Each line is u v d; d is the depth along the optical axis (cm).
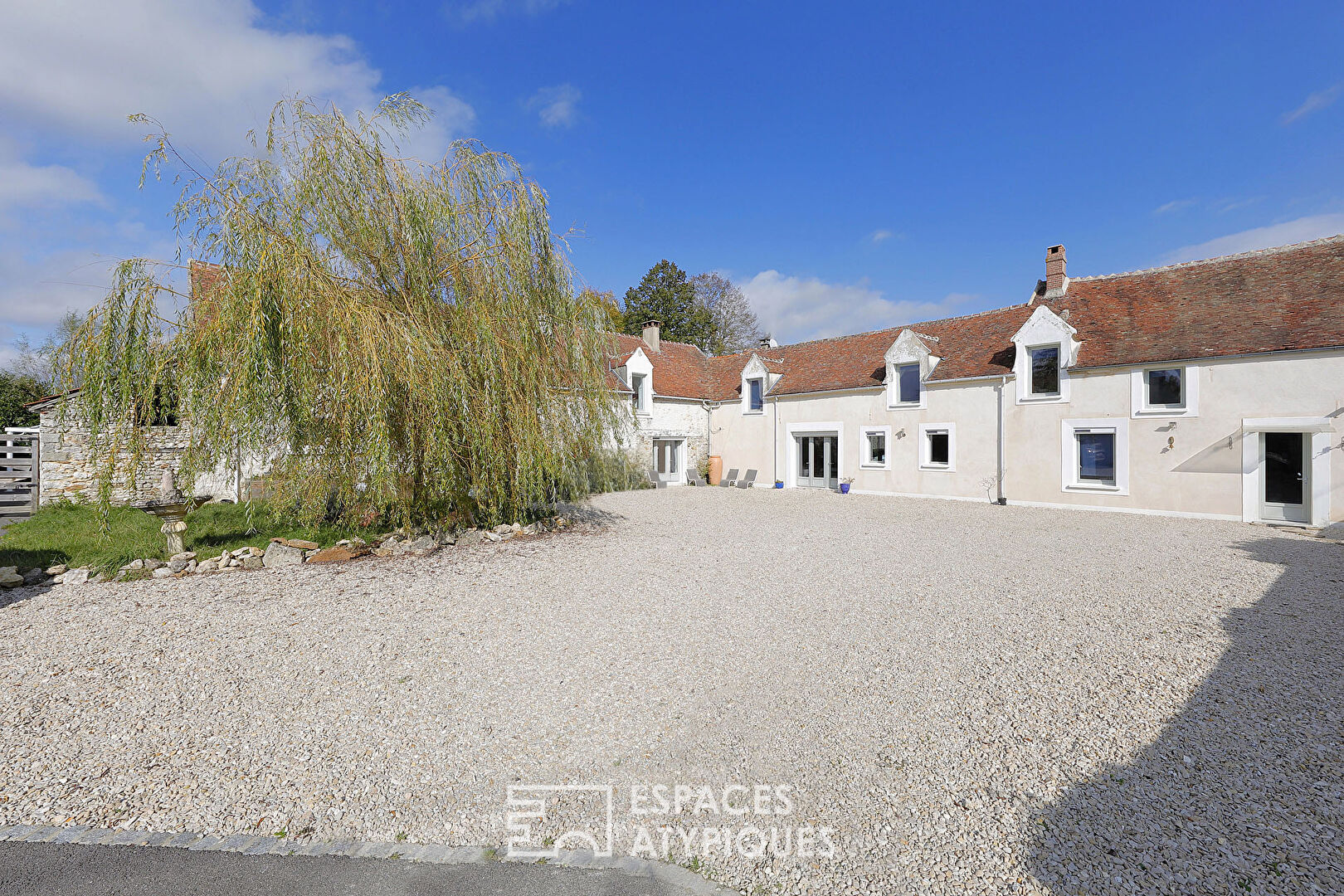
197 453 775
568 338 1059
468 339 900
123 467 774
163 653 517
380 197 878
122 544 879
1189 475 1315
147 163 747
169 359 745
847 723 396
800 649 529
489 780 337
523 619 610
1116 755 352
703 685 456
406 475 901
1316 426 1159
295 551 848
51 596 687
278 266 732
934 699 427
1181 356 1312
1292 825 285
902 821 296
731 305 4544
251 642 542
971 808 305
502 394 930
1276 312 1270
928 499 1762
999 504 1623
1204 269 1489
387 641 546
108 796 321
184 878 262
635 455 2186
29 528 996
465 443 923
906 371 1862
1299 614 609
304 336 728
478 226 954
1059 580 764
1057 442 1515
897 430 1858
